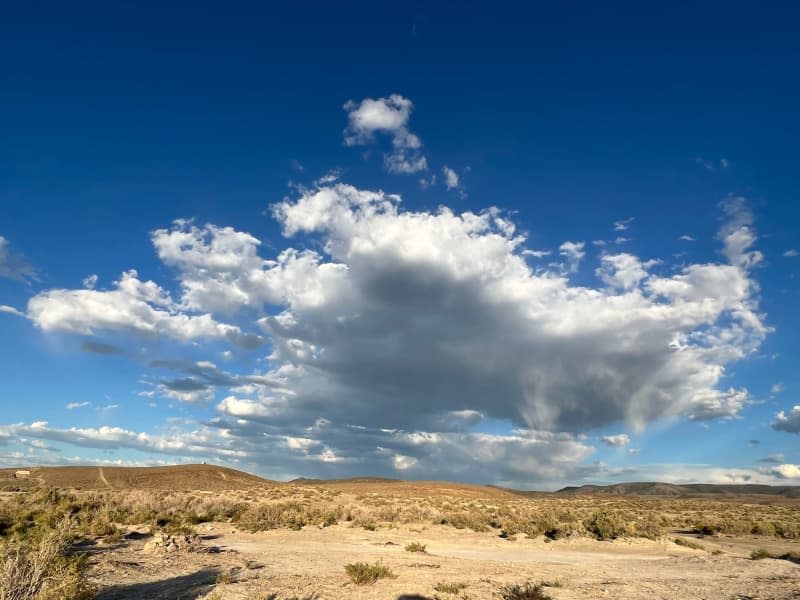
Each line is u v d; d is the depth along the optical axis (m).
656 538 34.91
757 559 26.58
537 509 59.41
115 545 21.94
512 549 30.02
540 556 27.00
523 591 14.13
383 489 109.25
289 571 17.95
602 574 19.97
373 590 14.69
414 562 21.36
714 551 31.12
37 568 10.45
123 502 44.12
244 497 65.00
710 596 15.15
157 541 22.19
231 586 14.59
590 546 32.09
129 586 14.30
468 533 36.59
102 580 14.78
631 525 37.78
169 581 15.27
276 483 125.12
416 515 44.97
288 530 33.69
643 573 20.61
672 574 20.41
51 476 100.12
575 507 70.75
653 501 104.88
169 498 51.38
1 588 9.90
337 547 26.78
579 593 15.23
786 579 18.78
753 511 73.69
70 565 11.22
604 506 79.75
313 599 13.31
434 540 32.47
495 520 44.66
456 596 14.05
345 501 66.69
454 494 108.19
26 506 37.38
